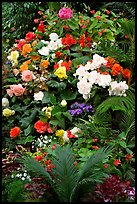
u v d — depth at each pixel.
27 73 4.14
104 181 2.84
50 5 4.91
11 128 4.07
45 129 3.87
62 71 4.05
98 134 3.52
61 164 2.94
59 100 4.08
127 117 3.58
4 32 5.40
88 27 4.50
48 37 4.59
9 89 4.19
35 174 3.19
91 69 3.96
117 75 3.91
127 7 5.07
